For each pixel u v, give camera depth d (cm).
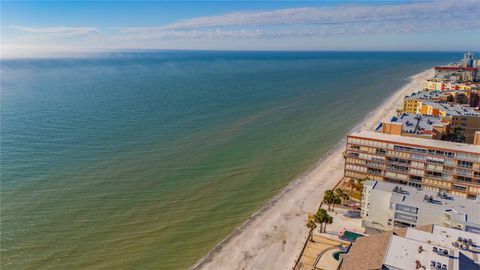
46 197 15112
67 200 14975
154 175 17575
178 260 11738
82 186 16150
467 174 14912
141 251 12119
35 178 16725
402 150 15912
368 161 16675
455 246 9756
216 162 19412
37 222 13438
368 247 9894
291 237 12938
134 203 15000
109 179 16938
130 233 13050
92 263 11500
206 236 13025
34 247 12131
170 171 18075
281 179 17625
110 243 12469
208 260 11731
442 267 8575
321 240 12675
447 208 11938
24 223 13350
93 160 19050
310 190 16475
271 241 12719
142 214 14238
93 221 13650
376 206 12912
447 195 12888
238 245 12500
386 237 9931
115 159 19275
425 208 12069
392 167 16275
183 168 18488
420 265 8656
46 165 18200
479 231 10938
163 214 14300
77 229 13150
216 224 13775
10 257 11625
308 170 18712
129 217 14000
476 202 12375
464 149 15112
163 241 12675
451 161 15112
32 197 15062
